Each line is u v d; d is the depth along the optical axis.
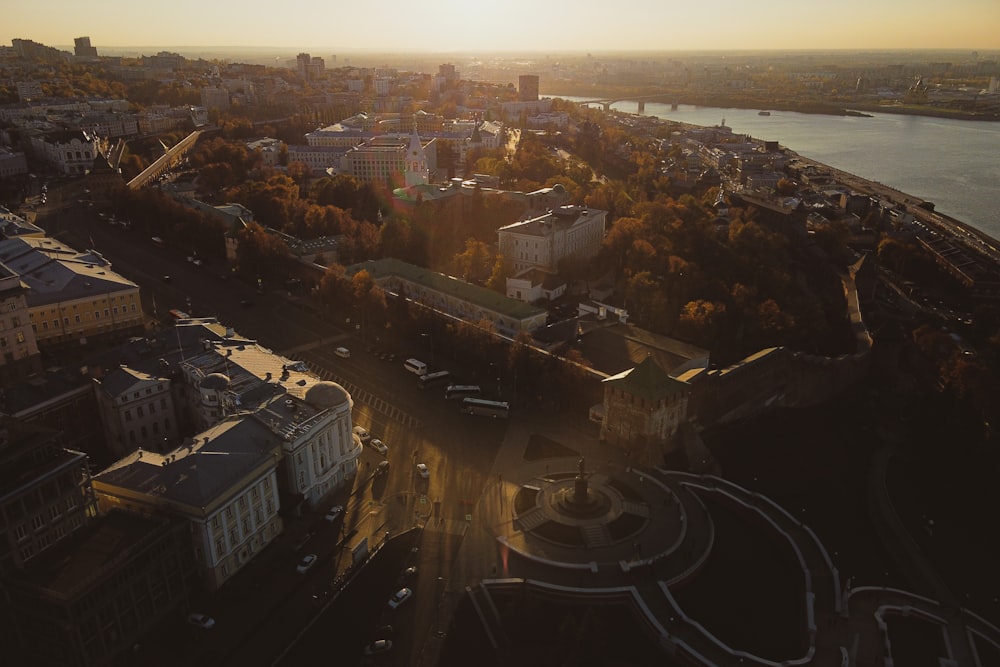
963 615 171.00
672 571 172.50
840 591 171.88
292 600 161.62
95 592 135.88
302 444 183.88
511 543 179.62
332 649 149.88
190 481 159.38
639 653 153.38
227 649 148.62
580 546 178.88
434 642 152.25
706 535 187.00
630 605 163.12
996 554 197.88
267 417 186.25
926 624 167.75
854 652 154.50
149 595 147.50
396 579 168.38
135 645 145.75
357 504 194.00
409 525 186.12
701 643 153.12
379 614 158.88
